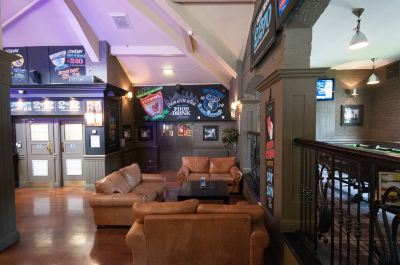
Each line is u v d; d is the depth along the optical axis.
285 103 2.62
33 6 5.41
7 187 3.37
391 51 5.30
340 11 3.36
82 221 4.27
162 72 7.82
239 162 6.52
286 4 2.25
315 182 2.24
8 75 3.35
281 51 2.67
